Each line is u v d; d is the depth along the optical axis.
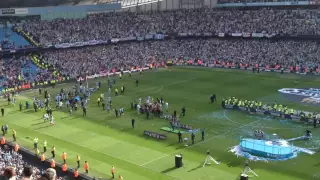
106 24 130.25
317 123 64.50
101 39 124.81
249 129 62.69
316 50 109.50
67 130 65.19
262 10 130.75
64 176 48.53
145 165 50.16
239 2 141.38
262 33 120.88
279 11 127.12
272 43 118.31
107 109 75.50
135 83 98.75
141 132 62.91
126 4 141.25
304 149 53.81
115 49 124.62
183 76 105.06
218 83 95.62
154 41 131.50
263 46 118.06
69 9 129.00
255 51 116.81
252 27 124.12
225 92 86.50
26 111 77.56
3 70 104.94
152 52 125.12
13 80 100.25
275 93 84.38
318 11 121.44
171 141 58.50
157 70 114.38
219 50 122.00
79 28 125.38
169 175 46.91
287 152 51.69
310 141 56.75
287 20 121.50
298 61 107.44
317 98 79.25
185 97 83.69
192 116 70.38
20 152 55.28
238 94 84.50
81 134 62.94
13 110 78.44
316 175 45.56
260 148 52.78
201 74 106.81
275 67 107.75
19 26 121.19
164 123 67.19
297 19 120.56
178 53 124.69
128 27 131.38
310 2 124.56
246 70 109.94
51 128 66.44
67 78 104.88
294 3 128.12
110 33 127.31
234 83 95.12
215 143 57.03
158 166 49.72
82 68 111.06
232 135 60.12
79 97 83.25
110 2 137.25
